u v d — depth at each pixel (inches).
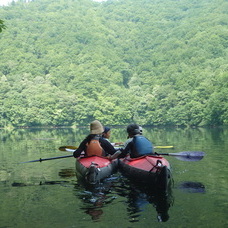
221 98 2315.5
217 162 331.9
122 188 232.5
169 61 5251.0
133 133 299.9
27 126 3688.5
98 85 4461.1
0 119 3656.5
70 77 4894.2
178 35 6530.5
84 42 6855.3
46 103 3759.8
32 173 295.6
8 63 5167.3
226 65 3494.1
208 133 1086.4
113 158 285.7
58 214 171.5
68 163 353.4
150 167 248.4
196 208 176.9
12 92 4035.4
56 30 7224.4
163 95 3383.4
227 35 5324.8
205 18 6673.2
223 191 212.1
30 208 183.0
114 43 7037.4
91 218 164.2
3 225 157.0
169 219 160.6
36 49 6195.9
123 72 5506.9
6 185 245.8
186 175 267.7
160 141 708.0
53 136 1190.3
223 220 157.5
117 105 3836.1
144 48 6628.9
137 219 161.5
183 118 2763.3
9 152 501.4
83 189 229.9
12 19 7682.1
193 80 3545.8
